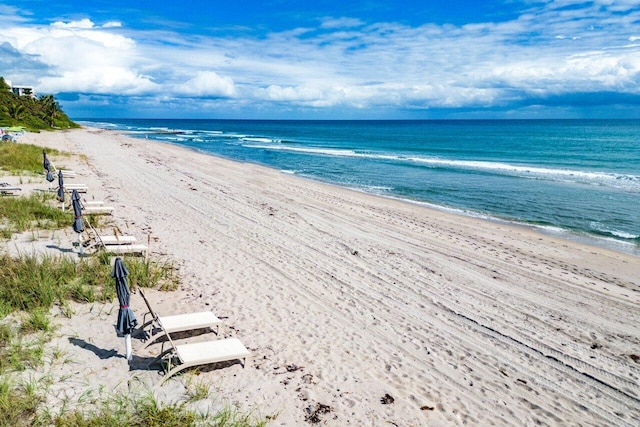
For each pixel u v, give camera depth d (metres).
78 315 7.16
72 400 5.00
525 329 8.17
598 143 60.00
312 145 59.41
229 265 10.25
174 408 4.95
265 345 6.74
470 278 10.77
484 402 5.81
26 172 20.48
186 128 130.25
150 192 18.47
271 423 4.96
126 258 9.49
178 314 7.51
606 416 5.74
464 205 20.53
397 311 8.53
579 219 18.03
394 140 71.62
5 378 5.17
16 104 65.12
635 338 8.07
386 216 17.30
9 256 8.95
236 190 20.81
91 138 52.53
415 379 6.21
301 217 15.98
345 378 6.04
